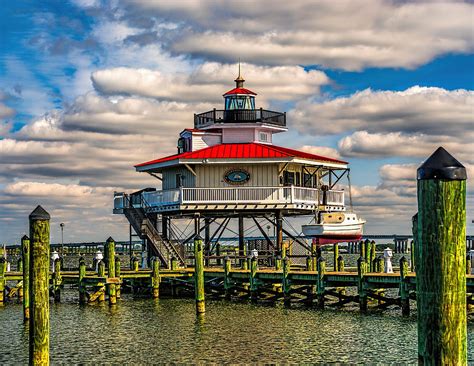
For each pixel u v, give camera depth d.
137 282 47.41
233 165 50.56
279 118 56.34
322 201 52.16
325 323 32.44
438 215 7.35
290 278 39.25
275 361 24.38
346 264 81.62
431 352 7.50
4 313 38.69
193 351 26.44
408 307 33.91
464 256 7.46
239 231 55.16
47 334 17.83
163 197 50.00
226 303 41.34
